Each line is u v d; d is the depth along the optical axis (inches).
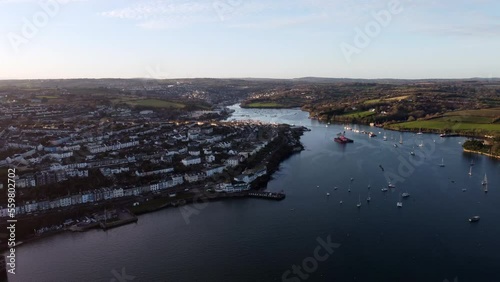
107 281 7504.9
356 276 7642.7
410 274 7706.7
